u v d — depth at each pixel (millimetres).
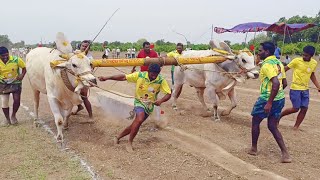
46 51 8211
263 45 6488
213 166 6297
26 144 7547
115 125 8867
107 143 7551
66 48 7609
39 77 8141
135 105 7016
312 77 8383
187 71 10008
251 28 21094
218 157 6762
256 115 6680
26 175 5922
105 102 9969
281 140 6551
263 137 7926
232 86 9078
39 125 9055
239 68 8711
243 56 8570
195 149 7195
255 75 8477
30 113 10539
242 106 11391
